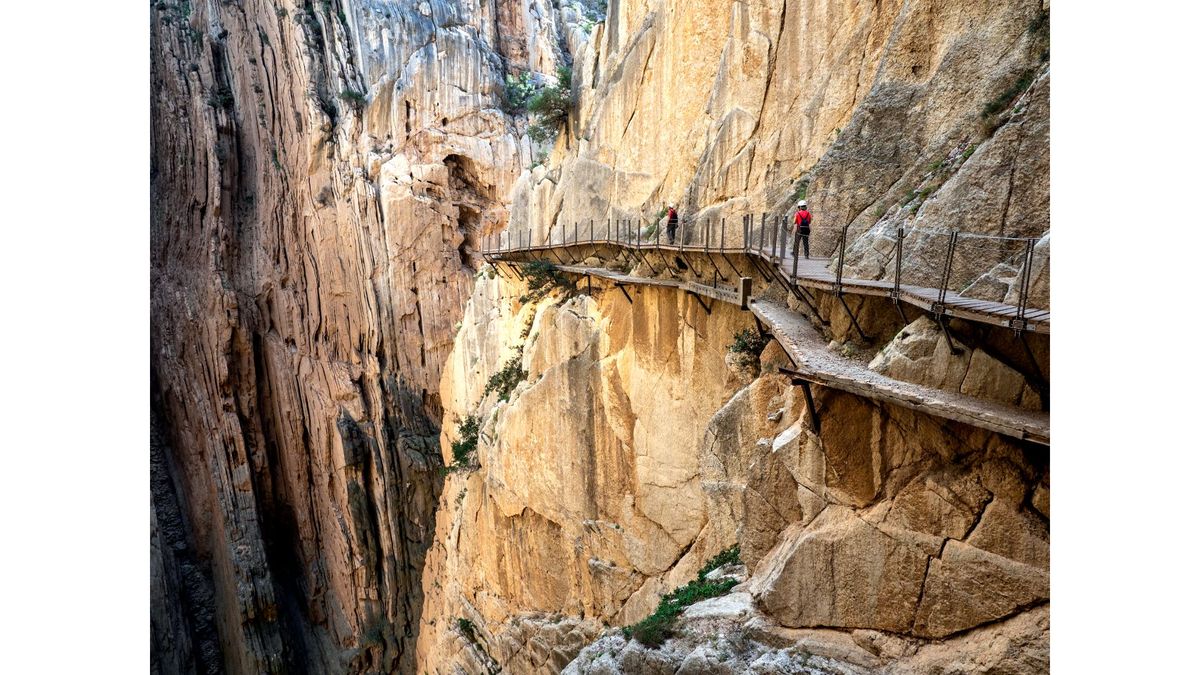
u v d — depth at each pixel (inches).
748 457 679.1
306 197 2236.7
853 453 483.8
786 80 873.5
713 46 1027.9
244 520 2097.7
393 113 2176.4
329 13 2241.6
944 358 425.7
